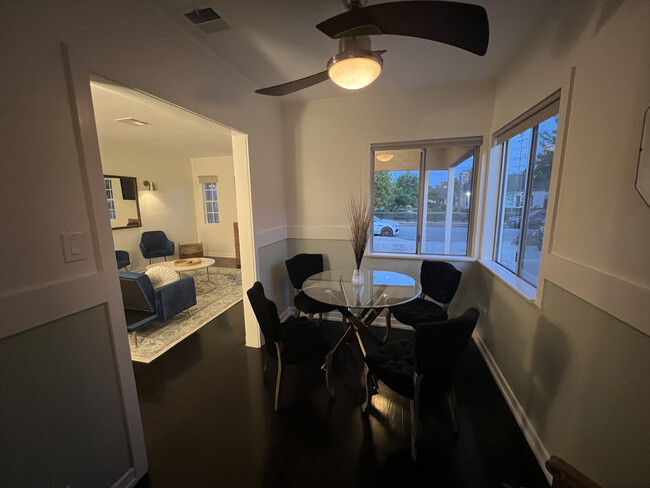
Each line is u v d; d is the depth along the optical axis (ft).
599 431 3.35
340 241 9.77
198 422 5.51
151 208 18.06
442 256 8.99
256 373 7.10
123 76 4.07
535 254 5.83
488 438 5.06
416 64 6.77
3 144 2.79
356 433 5.18
